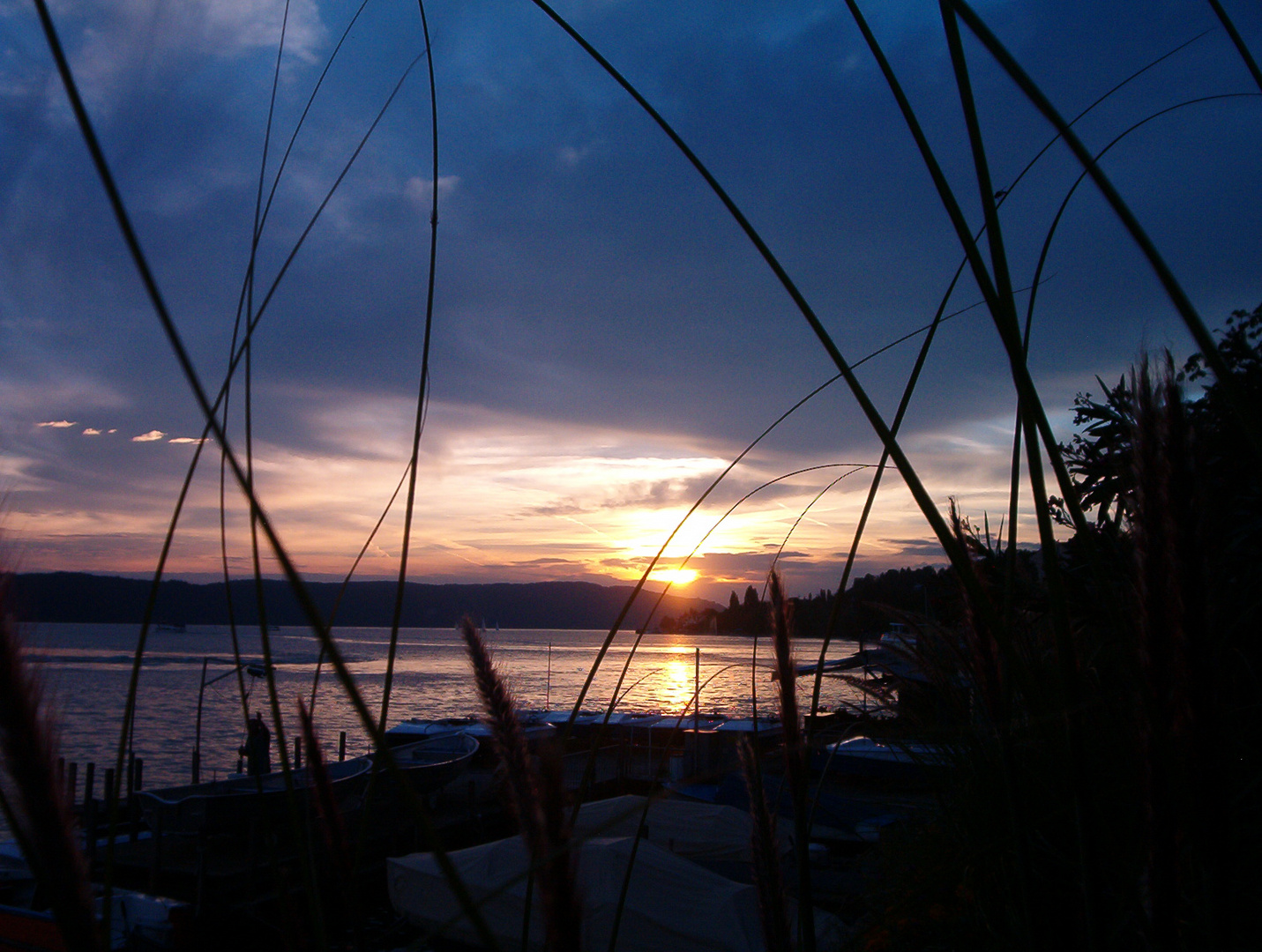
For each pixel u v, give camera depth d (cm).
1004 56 63
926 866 263
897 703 268
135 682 90
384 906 1411
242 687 138
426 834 69
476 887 849
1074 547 248
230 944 930
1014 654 95
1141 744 88
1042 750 209
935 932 235
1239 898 153
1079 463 275
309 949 116
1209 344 61
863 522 136
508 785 87
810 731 138
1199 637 80
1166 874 86
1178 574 81
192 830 1438
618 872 793
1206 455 82
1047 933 153
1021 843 105
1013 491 122
